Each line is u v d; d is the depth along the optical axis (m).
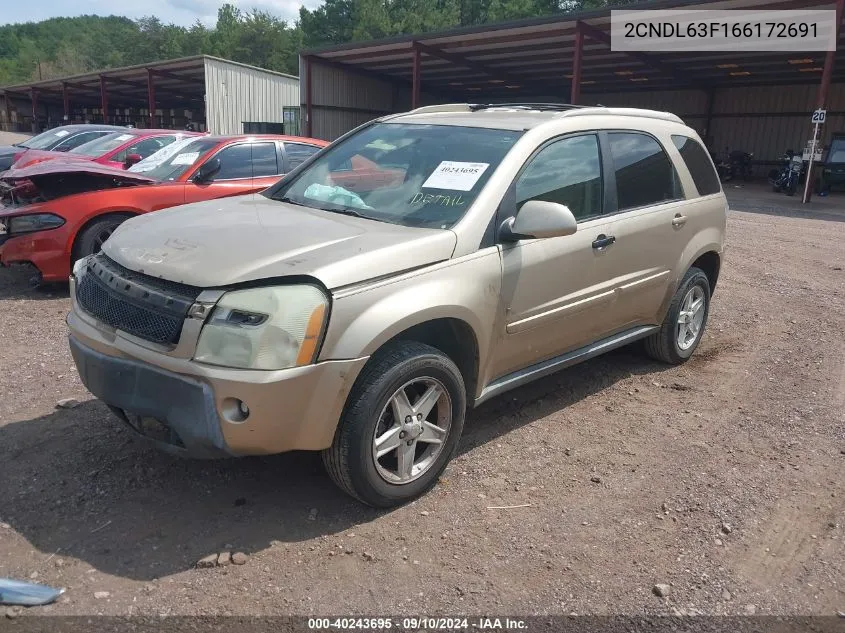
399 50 28.95
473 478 3.79
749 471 3.95
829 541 3.32
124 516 3.31
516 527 3.35
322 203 4.17
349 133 4.88
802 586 3.00
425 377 3.40
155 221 3.82
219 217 3.81
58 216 7.06
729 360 5.82
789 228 14.25
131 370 3.09
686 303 5.52
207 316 2.92
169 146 8.92
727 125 34.59
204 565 2.96
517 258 3.80
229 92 35.62
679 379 5.36
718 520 3.46
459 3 66.81
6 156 12.79
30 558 2.98
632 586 2.96
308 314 2.96
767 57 26.44
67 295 7.34
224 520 3.31
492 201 3.73
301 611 2.73
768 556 3.19
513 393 4.96
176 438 3.13
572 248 4.14
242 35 94.00
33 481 3.58
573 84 22.66
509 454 4.07
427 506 3.50
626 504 3.58
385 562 3.05
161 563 2.98
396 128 4.62
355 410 3.15
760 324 6.89
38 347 5.62
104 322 3.28
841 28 20.41
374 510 3.45
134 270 3.21
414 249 3.36
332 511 3.42
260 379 2.86
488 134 4.18
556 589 2.92
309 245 3.27
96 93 51.00
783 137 32.75
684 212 5.18
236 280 2.95
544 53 27.19
